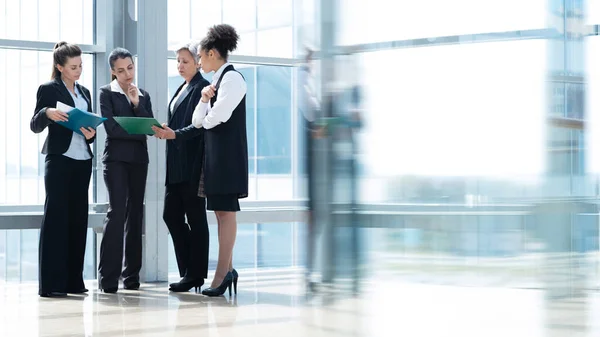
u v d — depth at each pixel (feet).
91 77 23.72
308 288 5.36
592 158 5.98
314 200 5.24
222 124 18.58
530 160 5.83
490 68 5.60
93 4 23.73
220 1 25.09
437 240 5.56
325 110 5.19
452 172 5.55
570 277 6.02
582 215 6.02
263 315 16.06
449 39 5.49
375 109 5.28
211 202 18.72
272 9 25.70
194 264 20.18
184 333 14.20
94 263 23.56
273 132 25.82
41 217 22.12
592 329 6.03
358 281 5.36
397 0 5.33
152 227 22.88
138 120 18.49
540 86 5.81
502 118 5.72
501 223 5.76
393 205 5.38
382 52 5.28
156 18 22.86
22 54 22.77
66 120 19.58
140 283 22.59
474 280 5.69
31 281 23.89
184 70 20.17
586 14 5.89
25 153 22.81
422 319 5.51
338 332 5.36
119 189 20.44
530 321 5.93
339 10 5.18
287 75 25.98
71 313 16.96
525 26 5.74
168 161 19.94
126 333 14.37
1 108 22.53
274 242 26.30
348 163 5.25
